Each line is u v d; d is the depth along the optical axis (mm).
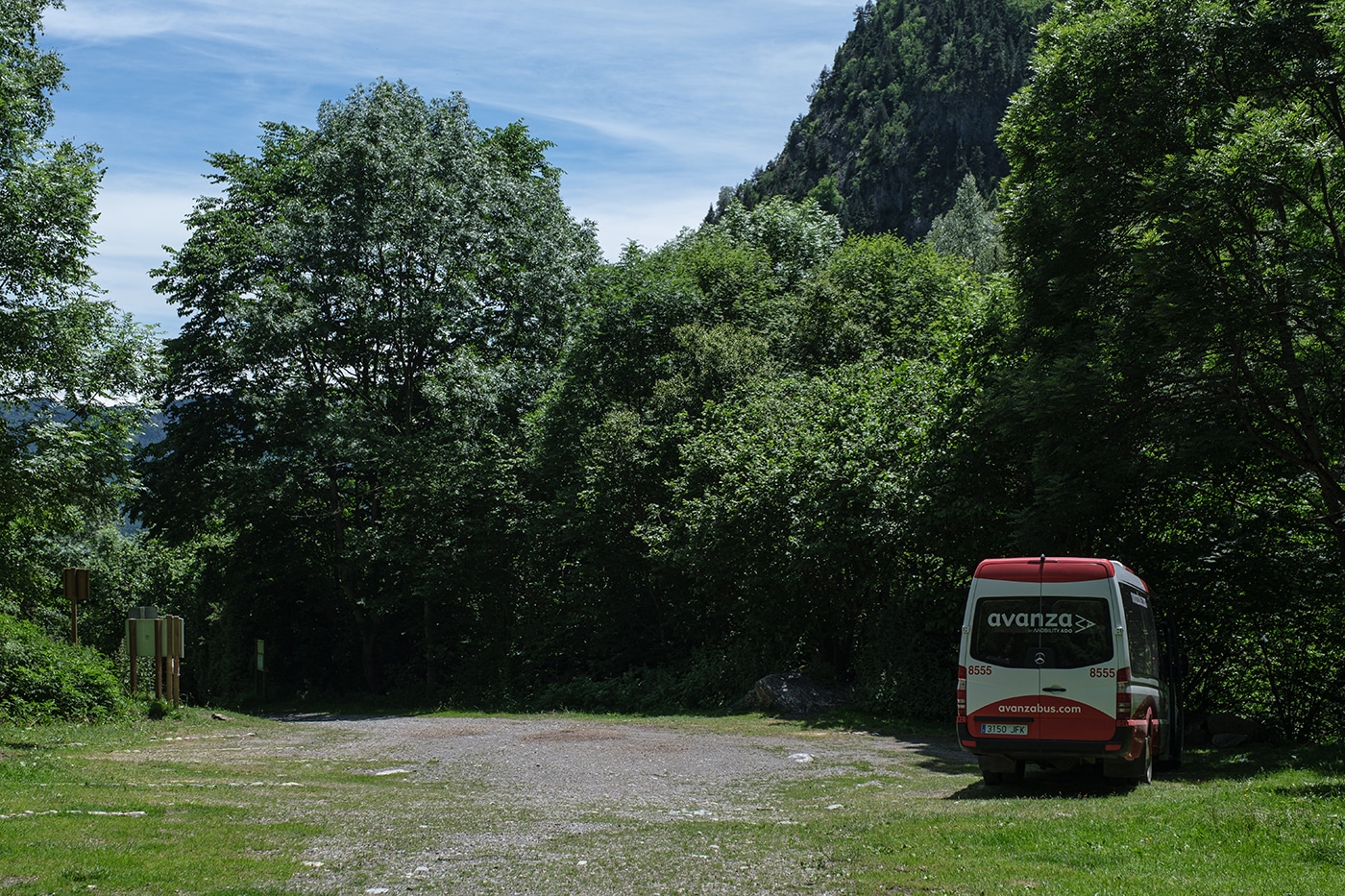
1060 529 18719
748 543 25094
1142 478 18078
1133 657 12078
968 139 188750
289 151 39594
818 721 20875
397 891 6906
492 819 9844
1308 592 18531
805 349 35688
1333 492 17172
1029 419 17859
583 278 38750
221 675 40594
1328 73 17234
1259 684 19875
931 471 21453
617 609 31141
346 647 40469
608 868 7531
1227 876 6465
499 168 39281
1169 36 17641
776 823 9461
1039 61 19859
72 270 19391
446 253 35125
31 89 24062
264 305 33156
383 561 35188
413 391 37281
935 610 23078
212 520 37906
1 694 18391
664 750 16531
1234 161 15539
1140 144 17938
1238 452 18047
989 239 99875
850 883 6812
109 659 21906
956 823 8875
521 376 36062
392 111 36125
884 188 191125
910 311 39188
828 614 25047
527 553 33656
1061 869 6879
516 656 33312
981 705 11891
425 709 30938
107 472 20500
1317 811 8242
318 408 34625
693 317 33094
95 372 19766
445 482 32906
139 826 8789
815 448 24359
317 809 10375
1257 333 16281
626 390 32688
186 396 36125
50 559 25141
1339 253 16484
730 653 26641
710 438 27297
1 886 6527
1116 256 18562
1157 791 11203
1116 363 17672
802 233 47812
